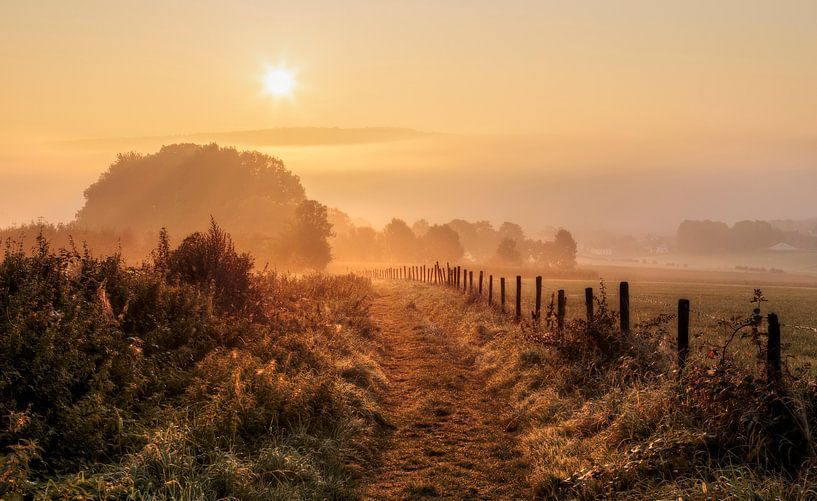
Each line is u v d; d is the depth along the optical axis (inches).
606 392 360.8
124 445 252.7
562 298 511.8
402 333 742.5
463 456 315.6
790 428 246.1
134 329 387.2
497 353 536.4
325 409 340.8
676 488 228.7
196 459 255.1
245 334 462.6
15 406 241.1
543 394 391.2
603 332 430.9
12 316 302.5
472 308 823.1
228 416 289.3
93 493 206.2
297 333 531.2
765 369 270.5
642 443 272.8
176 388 326.3
